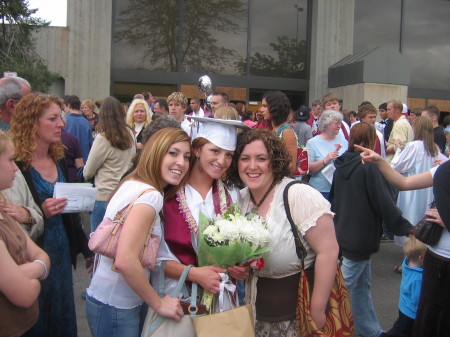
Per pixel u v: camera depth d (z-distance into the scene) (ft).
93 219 15.28
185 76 46.32
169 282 7.65
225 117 12.75
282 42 48.47
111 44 44.73
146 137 11.41
